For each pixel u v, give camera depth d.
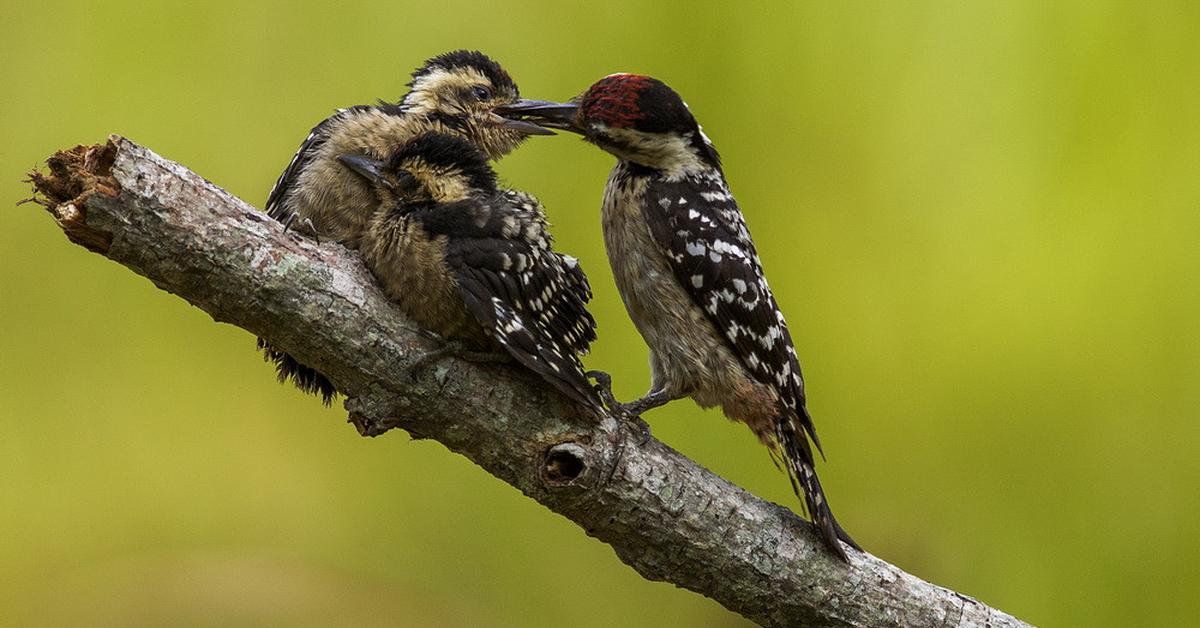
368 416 7.43
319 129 8.66
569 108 9.46
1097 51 12.29
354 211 8.22
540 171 11.94
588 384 7.46
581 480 7.59
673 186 9.23
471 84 9.73
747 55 12.23
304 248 7.21
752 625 11.67
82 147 6.73
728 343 9.07
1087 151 12.28
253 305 7.09
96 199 6.67
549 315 7.70
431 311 7.35
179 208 6.86
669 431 11.73
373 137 8.48
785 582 8.02
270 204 8.84
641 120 9.19
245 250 7.02
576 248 11.94
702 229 9.08
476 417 7.46
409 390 7.38
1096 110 12.27
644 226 9.16
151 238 6.83
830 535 8.09
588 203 11.97
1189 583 11.73
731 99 12.23
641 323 9.34
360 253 7.43
